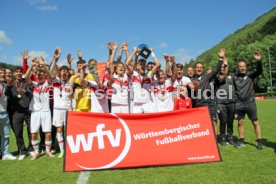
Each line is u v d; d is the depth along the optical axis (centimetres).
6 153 739
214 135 660
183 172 569
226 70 812
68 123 633
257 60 768
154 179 530
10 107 773
